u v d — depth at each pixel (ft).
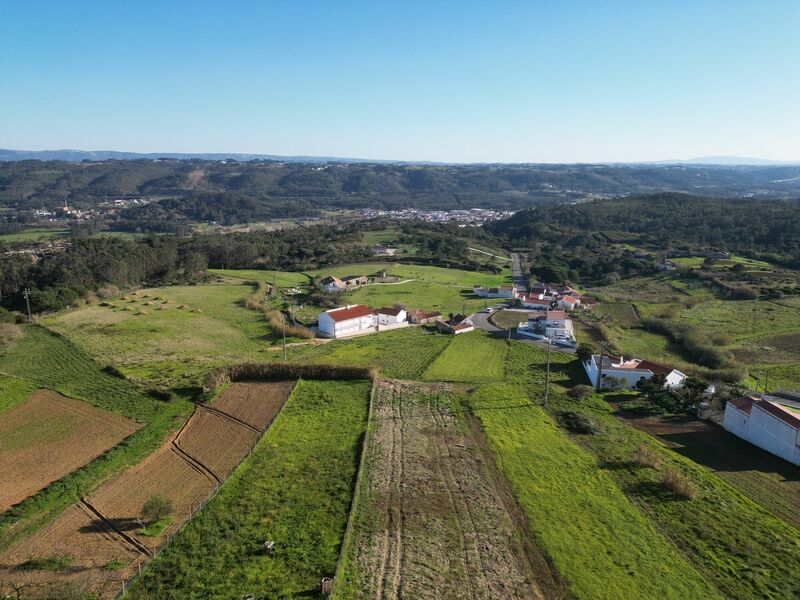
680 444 178.70
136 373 224.12
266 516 125.70
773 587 108.88
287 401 196.44
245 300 392.47
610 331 342.85
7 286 382.63
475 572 110.73
